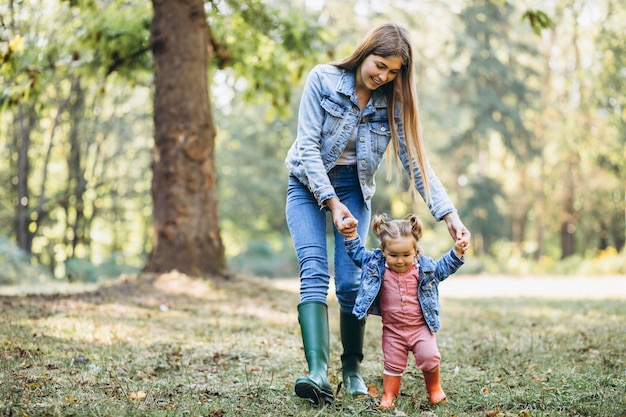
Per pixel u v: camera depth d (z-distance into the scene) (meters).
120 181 23.00
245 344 5.07
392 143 3.62
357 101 3.51
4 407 3.03
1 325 5.14
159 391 3.54
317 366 3.30
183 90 8.65
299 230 3.54
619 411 3.21
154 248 8.69
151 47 8.84
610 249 20.14
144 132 21.16
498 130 26.55
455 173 28.33
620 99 21.25
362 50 3.44
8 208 20.23
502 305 8.83
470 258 22.66
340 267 3.63
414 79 3.53
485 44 26.39
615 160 23.89
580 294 10.80
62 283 13.77
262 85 11.70
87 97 19.31
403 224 3.36
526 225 34.31
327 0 24.64
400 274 3.39
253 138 26.77
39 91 9.85
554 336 5.80
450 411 3.31
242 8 10.31
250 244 23.17
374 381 3.99
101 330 5.29
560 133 23.77
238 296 7.85
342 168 3.62
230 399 3.46
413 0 25.31
